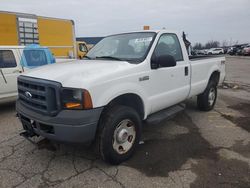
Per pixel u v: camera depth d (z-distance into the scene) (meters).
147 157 3.84
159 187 3.10
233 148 4.17
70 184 3.15
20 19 11.13
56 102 3.14
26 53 7.15
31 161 3.72
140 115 4.03
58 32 12.85
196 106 6.70
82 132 3.07
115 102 3.63
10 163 3.66
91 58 4.60
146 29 4.84
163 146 4.24
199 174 3.37
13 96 6.86
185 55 5.06
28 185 3.13
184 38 5.54
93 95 3.14
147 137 4.65
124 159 3.65
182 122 5.54
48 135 3.21
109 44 4.80
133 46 4.39
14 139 4.56
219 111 6.47
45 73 3.43
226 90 9.93
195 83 5.41
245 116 6.03
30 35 11.60
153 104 4.16
